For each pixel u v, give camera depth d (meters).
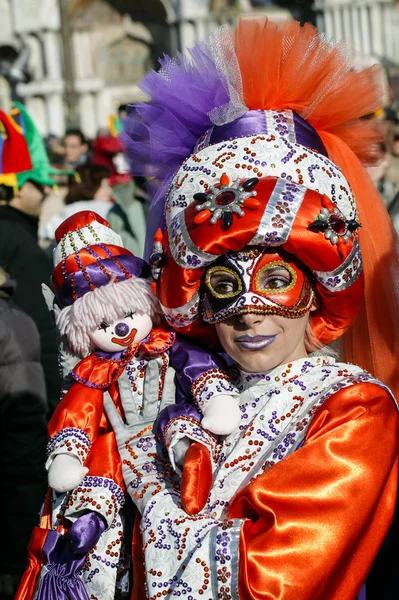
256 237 1.86
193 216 1.92
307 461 1.81
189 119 2.16
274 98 2.09
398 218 5.55
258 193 1.88
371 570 2.15
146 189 2.40
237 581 1.75
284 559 1.75
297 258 1.94
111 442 2.08
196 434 1.97
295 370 2.01
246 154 1.96
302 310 1.96
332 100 2.14
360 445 1.83
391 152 6.24
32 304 5.10
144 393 2.12
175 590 1.80
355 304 2.01
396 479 1.96
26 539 4.02
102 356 2.13
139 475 2.03
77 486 2.01
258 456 1.95
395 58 30.73
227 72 2.08
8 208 5.46
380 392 1.92
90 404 2.09
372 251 2.16
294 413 1.96
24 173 5.71
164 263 2.03
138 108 2.28
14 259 5.18
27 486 4.03
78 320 2.10
